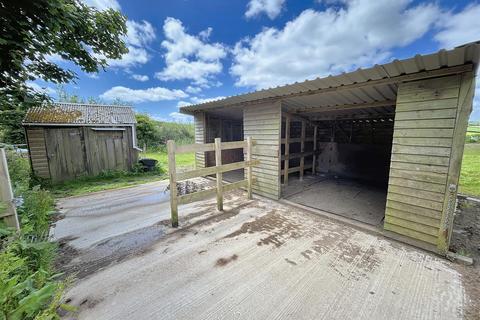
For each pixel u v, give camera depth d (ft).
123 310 5.47
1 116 17.53
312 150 23.43
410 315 5.25
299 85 10.50
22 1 8.59
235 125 25.94
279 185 14.48
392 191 8.99
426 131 7.90
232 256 7.93
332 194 15.89
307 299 5.81
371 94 11.34
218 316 5.29
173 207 10.37
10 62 9.34
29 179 16.57
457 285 6.28
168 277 6.79
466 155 27.37
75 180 21.77
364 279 6.59
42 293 3.92
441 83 7.43
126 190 18.08
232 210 12.84
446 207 7.60
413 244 8.54
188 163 32.96
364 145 20.86
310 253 8.09
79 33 12.09
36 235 9.18
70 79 13.35
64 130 21.34
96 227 10.67
